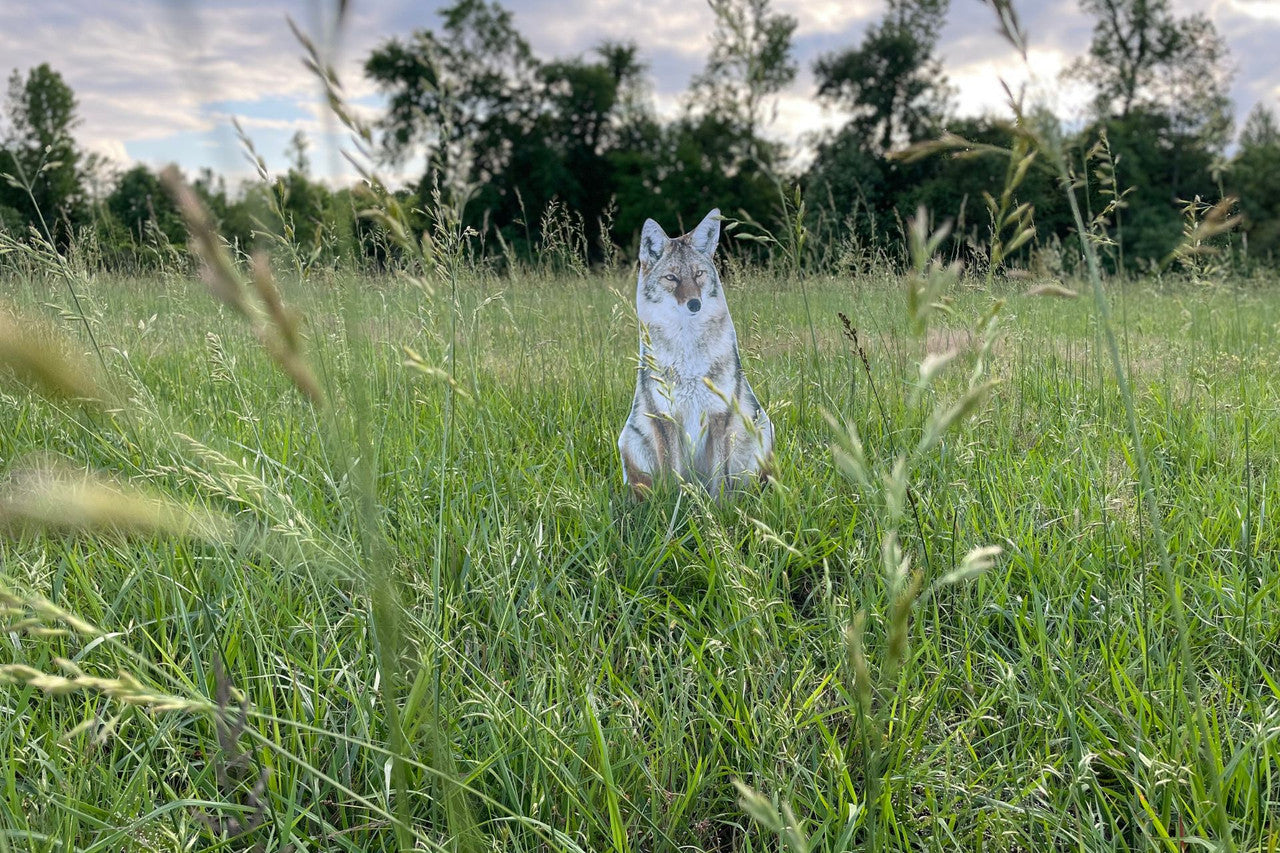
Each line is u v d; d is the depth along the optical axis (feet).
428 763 6.73
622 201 96.37
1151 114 107.04
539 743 6.96
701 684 8.03
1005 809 6.51
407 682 6.68
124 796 6.49
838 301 19.01
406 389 14.12
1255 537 10.00
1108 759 6.95
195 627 8.66
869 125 124.77
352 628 8.77
